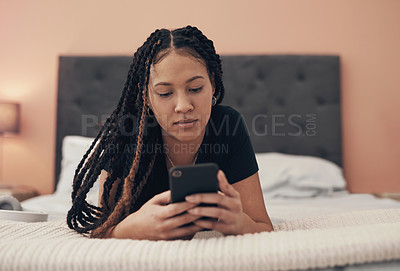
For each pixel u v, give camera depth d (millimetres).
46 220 979
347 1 2670
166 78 703
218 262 542
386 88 2643
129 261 548
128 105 838
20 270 561
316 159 2393
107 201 845
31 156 2770
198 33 778
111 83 2670
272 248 557
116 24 2758
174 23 2730
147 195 883
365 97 2652
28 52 2799
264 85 2625
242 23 2707
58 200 1988
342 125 2643
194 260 545
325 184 2131
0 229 729
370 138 2645
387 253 539
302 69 2609
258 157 2352
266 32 2695
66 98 2682
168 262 544
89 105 2676
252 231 704
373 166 2635
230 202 636
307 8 2682
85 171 865
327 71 2594
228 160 903
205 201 629
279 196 2104
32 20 2803
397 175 2625
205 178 620
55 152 2672
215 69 775
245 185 882
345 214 851
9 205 1079
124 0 2758
